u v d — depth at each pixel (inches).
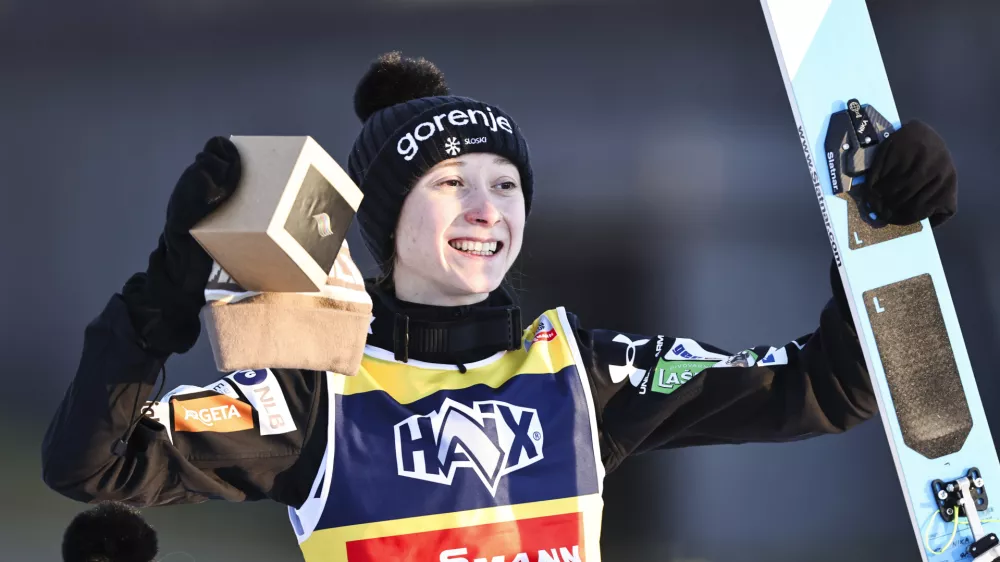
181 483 287.6
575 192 1101.7
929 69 1113.4
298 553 715.4
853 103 336.2
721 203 1090.7
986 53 1109.7
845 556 735.7
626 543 745.0
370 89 371.2
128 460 276.2
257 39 1133.1
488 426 319.3
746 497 794.8
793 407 333.7
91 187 1072.2
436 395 322.3
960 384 336.2
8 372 956.6
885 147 327.3
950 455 332.8
